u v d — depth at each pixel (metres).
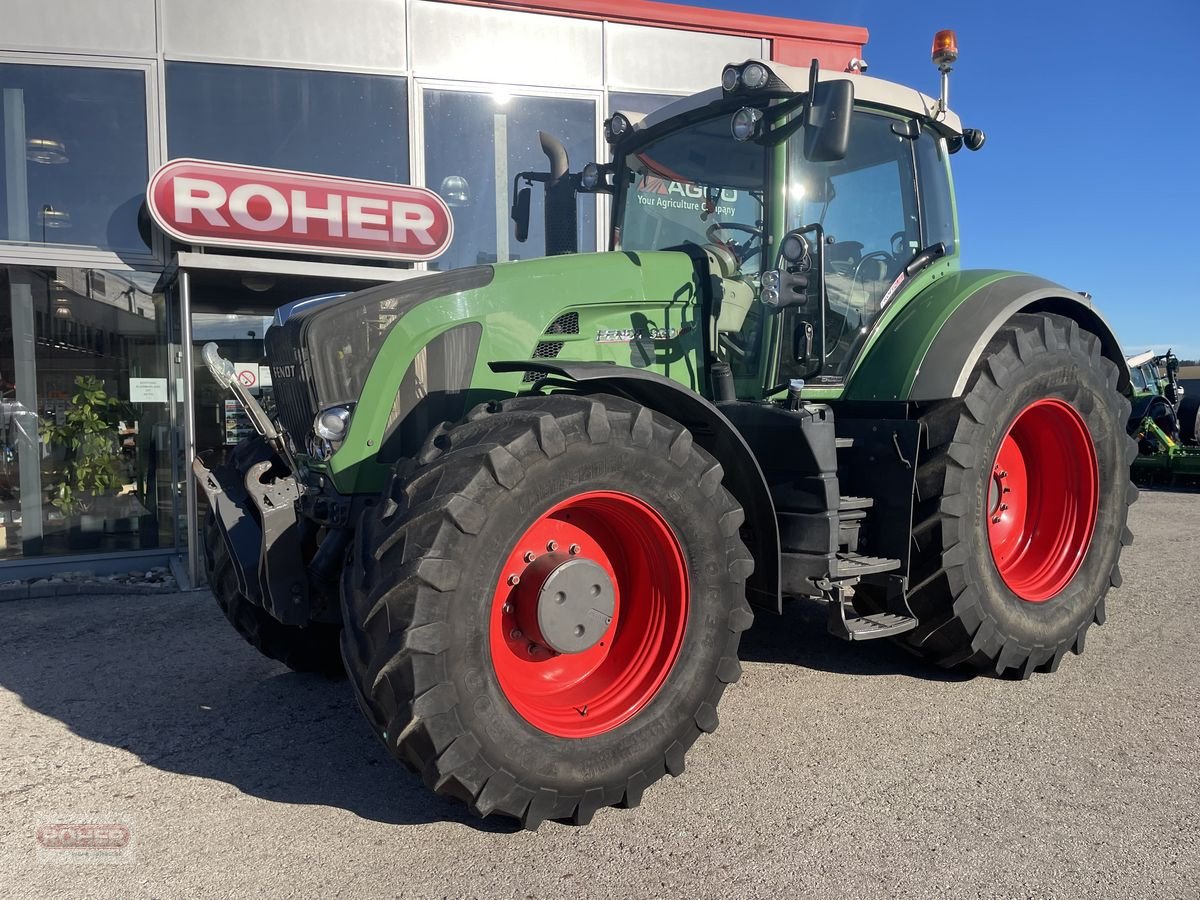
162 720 3.46
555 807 2.44
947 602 3.43
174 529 6.77
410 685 2.24
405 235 6.48
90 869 2.33
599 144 7.65
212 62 6.64
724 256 3.66
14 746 3.20
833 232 3.70
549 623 2.52
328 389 2.95
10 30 6.25
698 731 2.72
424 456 2.51
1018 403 3.55
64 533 6.67
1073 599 3.79
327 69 6.91
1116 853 2.31
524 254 7.53
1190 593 5.10
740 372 3.65
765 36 7.96
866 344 3.77
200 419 6.69
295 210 6.12
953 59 3.95
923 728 3.17
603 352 3.33
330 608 3.07
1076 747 2.98
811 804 2.61
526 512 2.40
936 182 4.18
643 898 2.15
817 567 3.07
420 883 2.24
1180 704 3.37
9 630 4.93
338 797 2.76
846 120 3.17
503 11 7.29
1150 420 11.78
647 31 7.66
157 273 6.67
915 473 3.35
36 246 6.38
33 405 6.57
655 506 2.63
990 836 2.41
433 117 7.23
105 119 6.50
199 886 2.24
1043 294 3.77
